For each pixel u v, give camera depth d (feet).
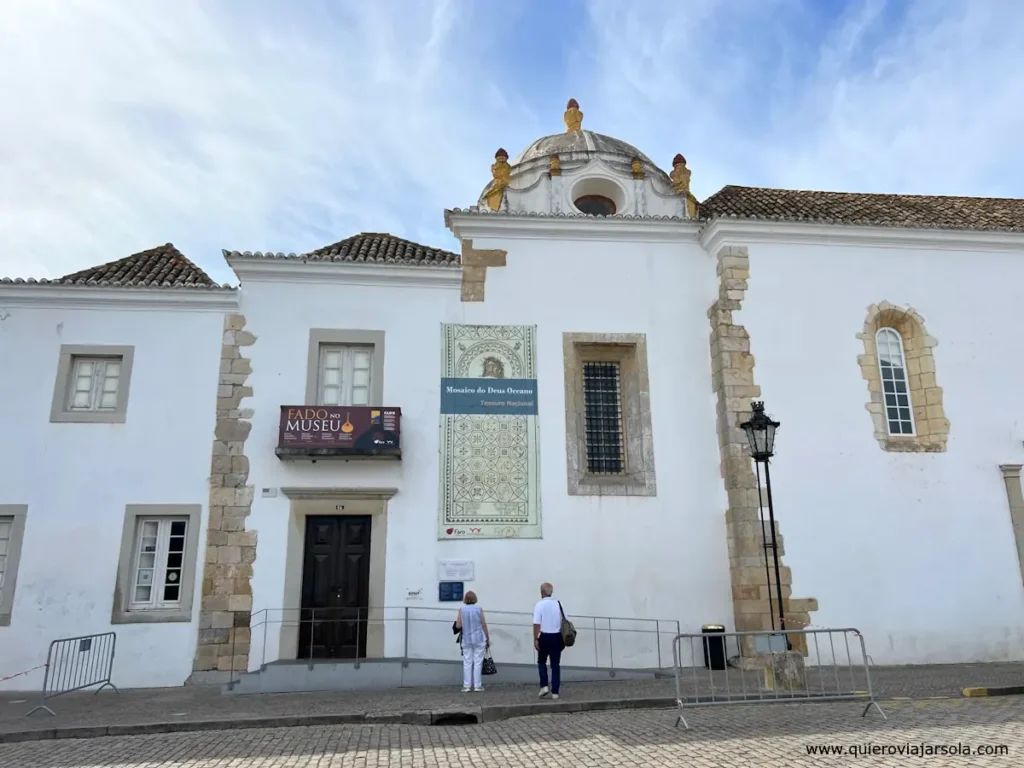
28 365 44.39
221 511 43.19
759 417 40.70
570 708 31.71
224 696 36.88
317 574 43.24
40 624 40.93
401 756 23.77
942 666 43.29
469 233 49.11
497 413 46.37
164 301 45.93
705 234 49.85
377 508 44.01
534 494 45.32
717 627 43.37
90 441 43.62
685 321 49.29
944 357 49.65
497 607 43.42
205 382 45.14
